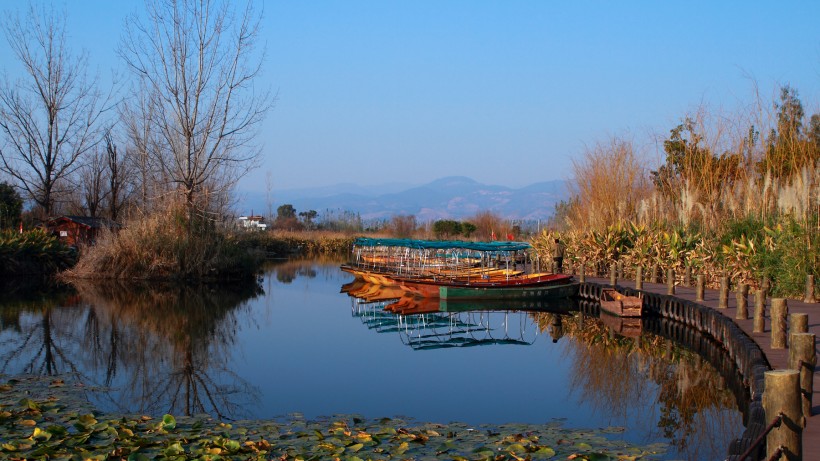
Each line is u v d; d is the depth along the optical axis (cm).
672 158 2686
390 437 867
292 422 973
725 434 940
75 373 1326
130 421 938
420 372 1395
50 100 3719
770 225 1909
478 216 6106
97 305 2322
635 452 830
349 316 2219
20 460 733
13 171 3684
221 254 3105
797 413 537
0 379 1245
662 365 1429
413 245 2744
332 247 6066
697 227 2364
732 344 1279
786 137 2075
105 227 3234
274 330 1928
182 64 3117
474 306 2406
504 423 1006
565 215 3438
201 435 865
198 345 1673
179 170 3183
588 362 1474
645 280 2461
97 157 4594
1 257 3028
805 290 1642
